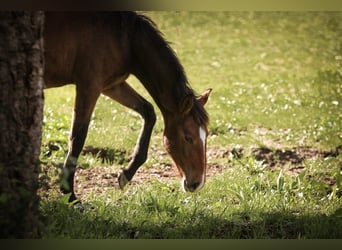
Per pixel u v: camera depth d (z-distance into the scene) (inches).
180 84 464.4
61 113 687.7
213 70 1045.2
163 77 468.4
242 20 1385.3
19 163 346.9
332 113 786.8
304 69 1090.1
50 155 563.2
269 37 1302.9
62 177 343.3
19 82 342.6
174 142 466.0
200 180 459.8
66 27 455.5
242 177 525.7
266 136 688.4
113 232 391.5
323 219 424.2
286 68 1091.9
